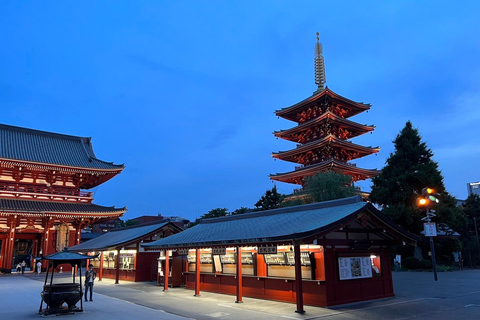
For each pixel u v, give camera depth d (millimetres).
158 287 29562
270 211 24578
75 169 56938
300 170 64938
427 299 20266
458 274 39531
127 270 36125
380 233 20516
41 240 53531
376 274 20719
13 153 55000
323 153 66812
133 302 21062
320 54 77125
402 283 29672
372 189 56719
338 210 19219
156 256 36062
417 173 49125
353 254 19484
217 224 27625
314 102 67938
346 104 69875
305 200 50656
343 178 49656
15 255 59844
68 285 17688
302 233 15289
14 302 21781
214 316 16125
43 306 20141
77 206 56156
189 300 21469
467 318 15258
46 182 57219
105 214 55125
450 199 48938
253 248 22297
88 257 18766
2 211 47562
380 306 17891
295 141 76375
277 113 74312
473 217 68312
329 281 17938
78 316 16625
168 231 36000
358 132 73500
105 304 20312
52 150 61156
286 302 19688
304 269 19031
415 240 19922
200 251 27156
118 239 37312
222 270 24938
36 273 48656
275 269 20781
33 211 49750
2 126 60250
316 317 15352
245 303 19781
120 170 60531
